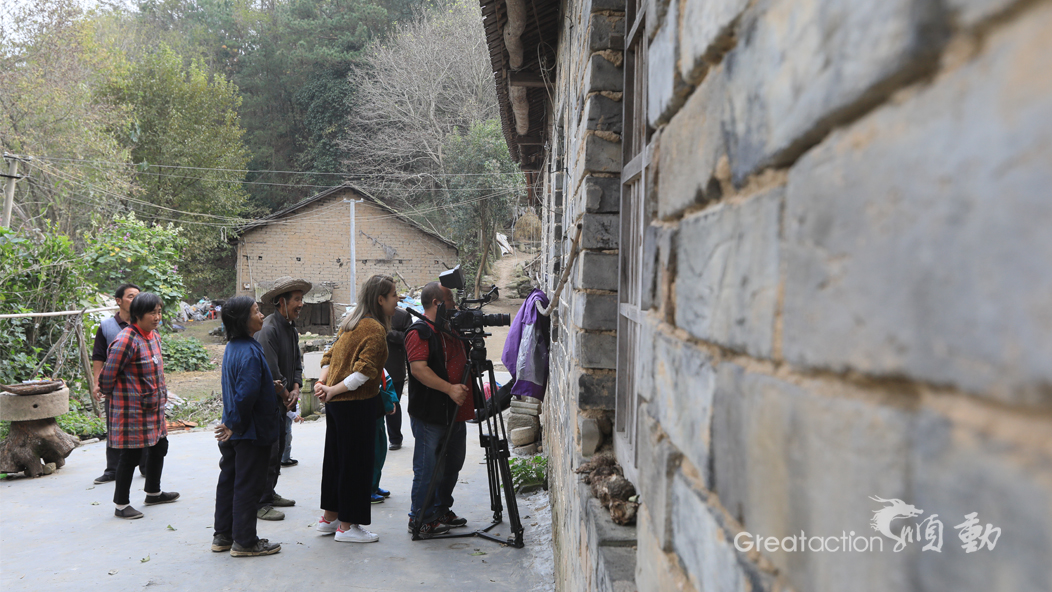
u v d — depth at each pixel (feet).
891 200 1.30
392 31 123.34
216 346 71.61
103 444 24.71
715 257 2.57
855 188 1.45
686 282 3.05
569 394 9.70
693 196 2.89
